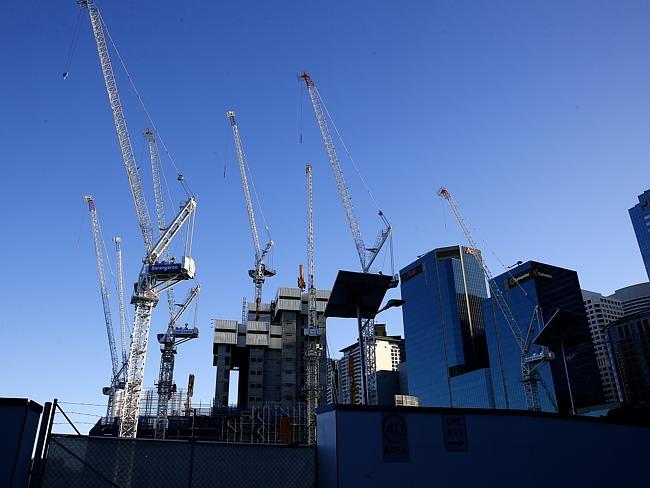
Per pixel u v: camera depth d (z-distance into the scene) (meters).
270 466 13.57
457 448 14.84
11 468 10.78
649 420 19.58
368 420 13.98
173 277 120.50
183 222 126.56
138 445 12.48
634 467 18.28
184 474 12.61
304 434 166.50
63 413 12.39
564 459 16.62
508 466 15.41
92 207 170.75
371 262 149.88
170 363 159.00
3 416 11.11
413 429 14.47
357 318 27.75
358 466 13.35
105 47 117.75
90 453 12.09
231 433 151.75
